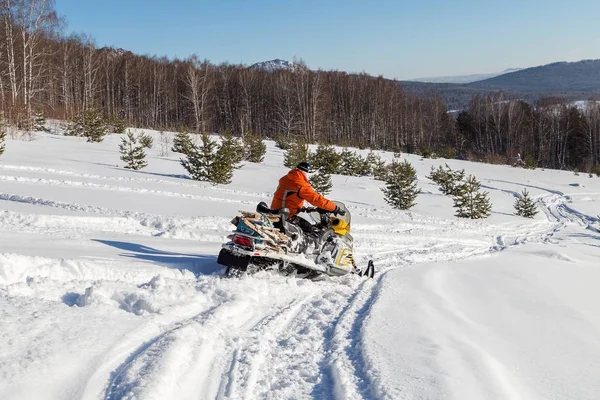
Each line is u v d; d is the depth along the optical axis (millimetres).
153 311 4551
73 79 65375
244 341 4238
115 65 75000
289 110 66625
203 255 7789
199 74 73562
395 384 3545
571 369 4148
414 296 6301
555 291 7059
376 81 85812
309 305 5770
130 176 19016
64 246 7227
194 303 4996
